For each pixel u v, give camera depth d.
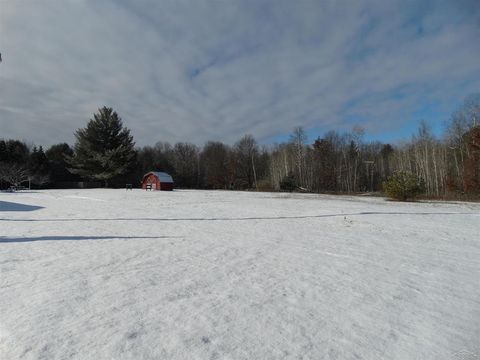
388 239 10.38
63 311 4.30
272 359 3.31
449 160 46.94
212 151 79.44
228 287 5.47
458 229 12.55
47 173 56.72
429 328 4.14
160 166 70.00
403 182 29.08
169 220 14.26
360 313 4.56
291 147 68.69
